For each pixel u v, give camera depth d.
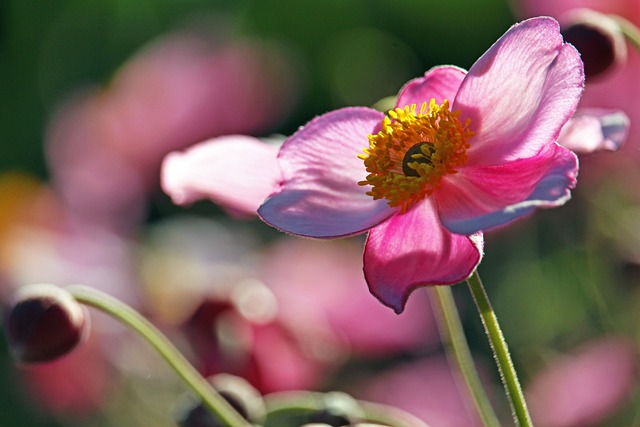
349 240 0.77
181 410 0.57
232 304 0.66
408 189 0.49
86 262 0.82
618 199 0.77
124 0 1.15
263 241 0.90
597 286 0.74
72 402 0.78
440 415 0.71
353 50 1.13
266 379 0.66
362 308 0.70
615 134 0.51
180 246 0.83
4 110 1.15
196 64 0.88
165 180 0.52
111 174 0.88
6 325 0.55
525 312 0.83
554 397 0.71
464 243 0.48
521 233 0.85
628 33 0.54
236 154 0.52
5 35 1.16
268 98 0.90
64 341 0.54
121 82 0.88
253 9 1.13
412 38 1.12
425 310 0.72
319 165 0.50
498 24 1.10
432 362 0.72
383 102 0.52
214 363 0.65
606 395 0.70
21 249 0.84
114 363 0.77
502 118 0.49
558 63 0.48
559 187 0.46
